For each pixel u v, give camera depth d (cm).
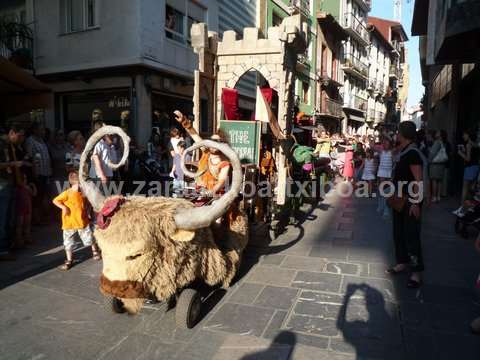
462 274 481
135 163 893
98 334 346
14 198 560
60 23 1202
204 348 323
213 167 468
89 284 453
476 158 827
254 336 340
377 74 4175
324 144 1260
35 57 1252
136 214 302
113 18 1096
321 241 629
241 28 1580
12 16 1319
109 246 294
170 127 1235
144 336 342
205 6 1343
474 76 1206
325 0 2645
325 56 2662
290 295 421
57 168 798
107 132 332
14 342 332
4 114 838
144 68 1091
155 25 1116
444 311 384
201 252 373
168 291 323
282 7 1916
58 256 544
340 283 453
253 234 598
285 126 612
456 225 671
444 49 875
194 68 1305
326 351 316
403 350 317
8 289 437
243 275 478
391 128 4619
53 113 1262
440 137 974
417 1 1366
